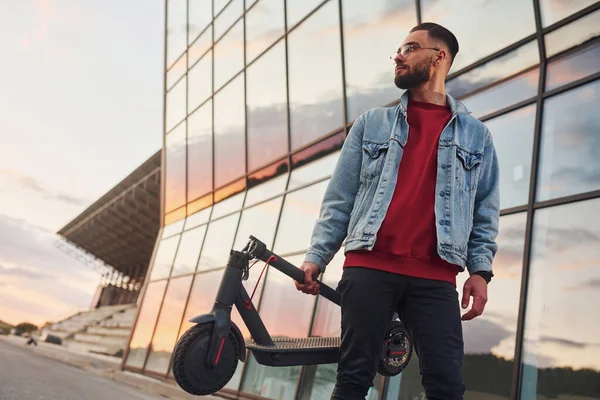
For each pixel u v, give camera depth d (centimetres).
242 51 1124
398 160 163
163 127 1533
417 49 172
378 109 178
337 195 173
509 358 411
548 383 380
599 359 356
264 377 710
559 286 401
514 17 530
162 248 1381
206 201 1198
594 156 416
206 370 173
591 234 395
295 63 915
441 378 143
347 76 773
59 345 3528
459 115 173
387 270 149
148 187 3039
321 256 168
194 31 1413
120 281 5266
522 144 480
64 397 507
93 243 5066
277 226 851
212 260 1059
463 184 164
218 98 1209
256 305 809
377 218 154
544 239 427
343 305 154
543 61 489
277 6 1009
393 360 203
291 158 885
